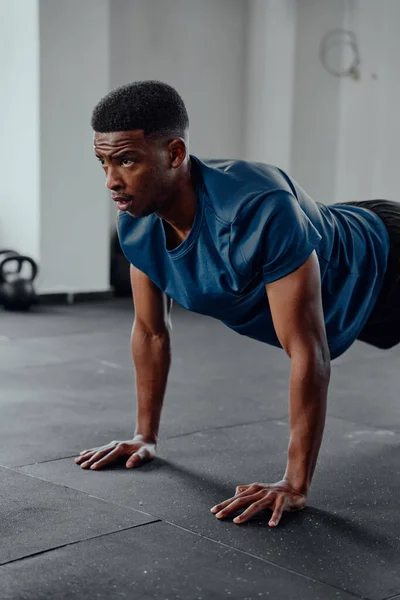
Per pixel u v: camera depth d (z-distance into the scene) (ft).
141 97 5.90
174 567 5.76
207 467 8.13
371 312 8.04
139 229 6.94
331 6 24.49
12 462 8.13
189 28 24.45
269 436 9.43
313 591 5.48
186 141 6.21
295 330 6.42
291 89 24.61
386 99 23.73
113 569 5.69
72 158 21.50
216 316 7.22
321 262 6.95
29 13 20.68
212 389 11.93
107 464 7.99
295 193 6.63
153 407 8.35
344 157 24.97
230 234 6.23
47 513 6.71
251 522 6.64
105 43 21.48
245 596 5.37
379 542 6.36
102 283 22.40
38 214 21.33
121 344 15.49
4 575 5.55
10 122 21.74
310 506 7.10
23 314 19.15
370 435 9.62
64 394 11.32
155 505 6.98
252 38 25.40
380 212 8.16
